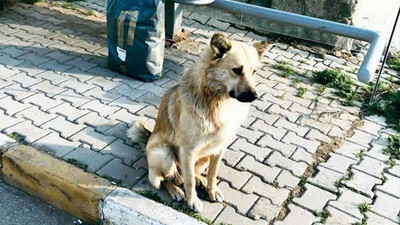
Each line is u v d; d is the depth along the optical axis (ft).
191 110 8.62
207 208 9.11
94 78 11.80
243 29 14.56
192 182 8.94
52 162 9.43
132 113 10.88
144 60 11.60
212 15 14.87
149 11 11.28
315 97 11.88
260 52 8.91
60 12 14.52
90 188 9.06
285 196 9.40
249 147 10.30
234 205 9.18
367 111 11.56
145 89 11.62
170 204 9.11
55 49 12.71
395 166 10.15
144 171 9.59
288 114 11.27
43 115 10.56
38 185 9.37
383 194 9.58
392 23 14.92
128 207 8.82
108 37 11.87
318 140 10.63
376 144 10.64
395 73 12.95
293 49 13.80
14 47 12.62
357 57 13.71
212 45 8.44
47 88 11.32
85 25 13.97
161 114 9.24
